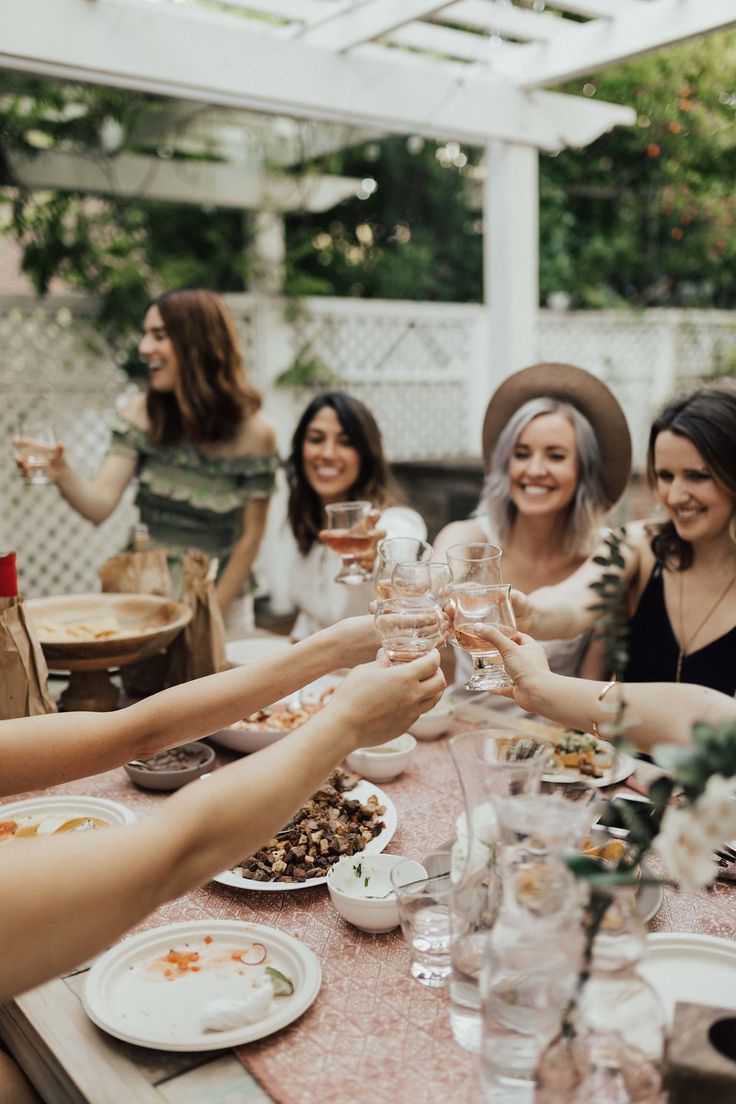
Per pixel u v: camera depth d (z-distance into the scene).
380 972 1.25
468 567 1.54
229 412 3.24
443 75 3.80
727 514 2.21
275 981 1.21
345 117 3.67
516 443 2.63
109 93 5.25
